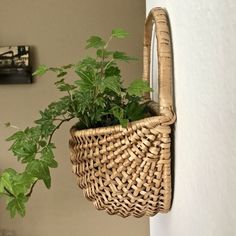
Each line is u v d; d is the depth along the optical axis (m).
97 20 1.93
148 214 0.88
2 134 2.01
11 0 1.93
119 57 0.90
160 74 0.78
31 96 1.98
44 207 2.06
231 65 0.40
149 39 1.16
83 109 0.84
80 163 0.89
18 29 1.94
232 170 0.40
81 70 0.86
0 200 2.05
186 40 0.64
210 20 0.48
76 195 2.04
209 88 0.49
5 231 2.07
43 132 0.91
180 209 0.73
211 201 0.49
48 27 1.94
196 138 0.57
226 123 0.42
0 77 1.94
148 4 1.39
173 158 0.81
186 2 0.64
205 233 0.52
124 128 0.78
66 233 2.06
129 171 0.81
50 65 1.96
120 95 0.87
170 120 0.76
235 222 0.40
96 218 2.04
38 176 0.93
